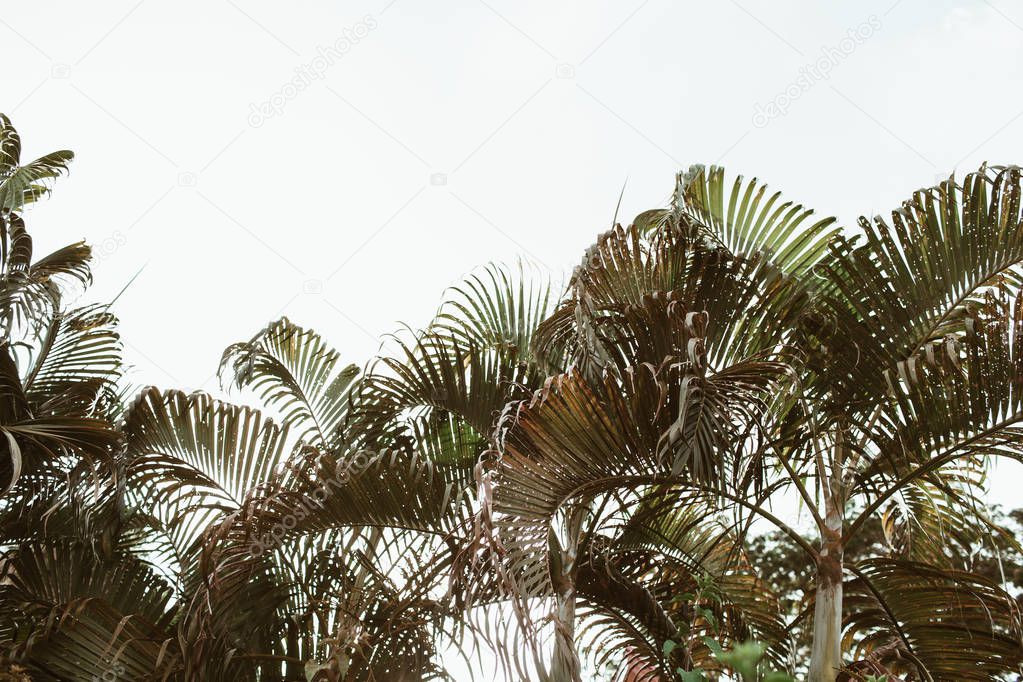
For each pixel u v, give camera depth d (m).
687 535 5.57
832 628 4.00
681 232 4.86
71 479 4.84
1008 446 4.11
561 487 3.75
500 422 3.73
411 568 4.47
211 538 4.16
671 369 3.79
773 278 4.72
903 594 4.46
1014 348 3.91
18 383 4.74
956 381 4.09
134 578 5.09
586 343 4.09
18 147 6.83
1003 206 4.30
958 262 4.38
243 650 4.57
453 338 5.11
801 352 4.43
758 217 4.98
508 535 3.50
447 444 5.29
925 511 5.27
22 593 4.82
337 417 5.77
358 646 4.26
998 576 10.18
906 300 4.44
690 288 4.74
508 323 5.77
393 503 4.37
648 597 4.98
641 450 3.77
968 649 4.29
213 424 5.02
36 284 5.54
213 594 4.42
